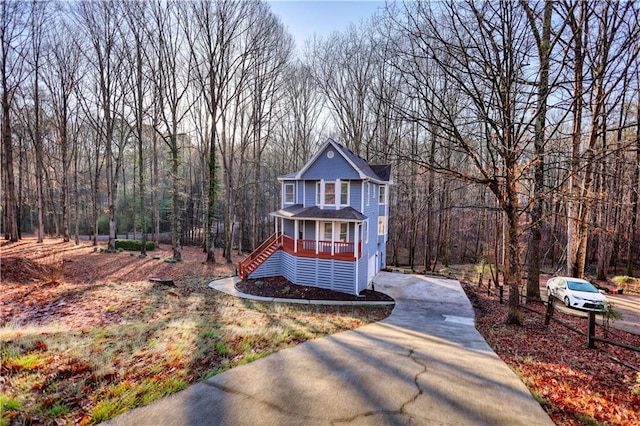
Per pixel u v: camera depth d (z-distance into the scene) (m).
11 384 4.55
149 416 4.15
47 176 31.53
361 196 17.69
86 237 38.91
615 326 10.61
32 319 8.77
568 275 15.09
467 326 10.62
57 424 3.83
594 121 11.41
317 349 7.16
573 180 12.47
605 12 8.94
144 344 6.88
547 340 8.34
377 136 28.05
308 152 35.34
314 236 19.16
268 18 23.77
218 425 4.03
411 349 7.44
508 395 5.09
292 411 4.41
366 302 14.82
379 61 23.03
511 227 9.39
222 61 22.80
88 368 5.34
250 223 42.78
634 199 20.70
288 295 15.69
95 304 10.65
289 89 31.25
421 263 32.78
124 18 21.73
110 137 22.84
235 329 8.54
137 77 22.53
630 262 22.83
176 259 22.75
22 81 22.14
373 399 4.82
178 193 25.97
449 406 4.68
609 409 4.76
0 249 19.08
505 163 8.64
